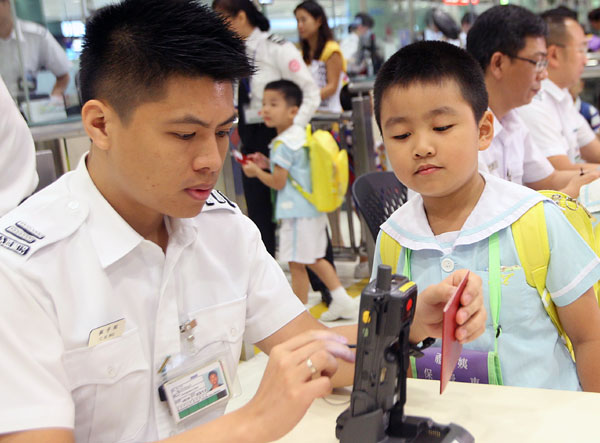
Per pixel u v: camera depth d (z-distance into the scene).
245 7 3.33
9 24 2.52
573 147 2.86
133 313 1.00
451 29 5.30
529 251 1.23
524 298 1.23
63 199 0.99
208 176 0.91
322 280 3.23
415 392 1.06
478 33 1.95
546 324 1.26
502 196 1.28
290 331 1.18
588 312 1.25
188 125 0.87
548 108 2.61
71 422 0.86
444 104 1.21
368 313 0.81
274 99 3.23
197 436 0.81
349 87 3.98
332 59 4.09
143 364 0.99
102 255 0.96
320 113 3.94
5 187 1.61
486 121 1.35
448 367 0.88
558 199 1.47
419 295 1.05
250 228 1.19
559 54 2.71
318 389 0.80
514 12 1.89
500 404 1.00
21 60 2.56
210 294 1.10
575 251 1.23
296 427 0.99
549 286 1.25
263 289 1.19
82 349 0.93
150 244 1.01
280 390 0.80
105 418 0.96
